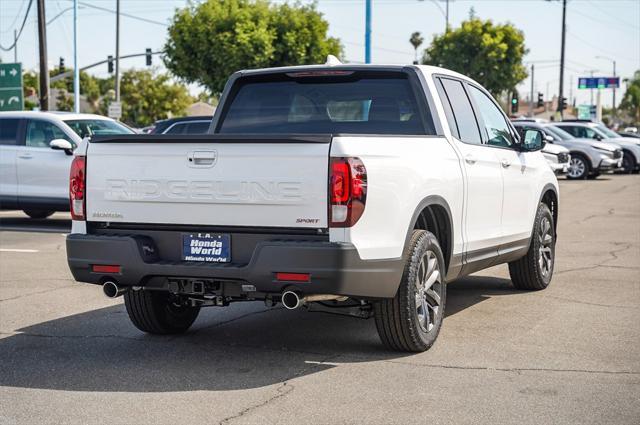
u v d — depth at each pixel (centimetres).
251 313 791
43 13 3200
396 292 598
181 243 595
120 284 614
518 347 653
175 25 4109
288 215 560
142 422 488
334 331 714
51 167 1502
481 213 732
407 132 690
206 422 487
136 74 7900
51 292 903
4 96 2830
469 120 749
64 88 8662
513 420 487
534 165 865
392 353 638
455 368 595
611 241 1309
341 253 546
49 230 1501
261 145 565
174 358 629
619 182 2861
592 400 523
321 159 552
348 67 705
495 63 5491
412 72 693
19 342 683
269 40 4016
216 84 4116
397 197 588
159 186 593
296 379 571
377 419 490
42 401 528
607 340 675
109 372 592
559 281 952
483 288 911
